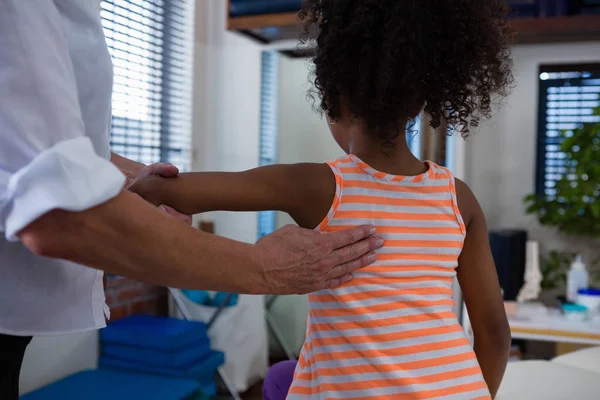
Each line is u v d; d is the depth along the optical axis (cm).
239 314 245
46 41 58
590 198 238
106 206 57
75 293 73
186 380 192
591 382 150
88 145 58
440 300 77
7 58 56
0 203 55
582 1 219
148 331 207
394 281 75
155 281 63
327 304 74
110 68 75
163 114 250
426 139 218
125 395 177
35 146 56
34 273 68
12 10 56
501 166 259
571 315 209
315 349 74
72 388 182
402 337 72
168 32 250
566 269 247
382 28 74
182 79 261
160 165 78
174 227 62
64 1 68
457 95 80
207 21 271
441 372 72
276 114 257
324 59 78
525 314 216
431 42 76
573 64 246
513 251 225
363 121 78
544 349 243
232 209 76
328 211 75
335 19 77
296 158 253
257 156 261
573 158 236
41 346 189
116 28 218
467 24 79
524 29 224
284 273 70
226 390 243
